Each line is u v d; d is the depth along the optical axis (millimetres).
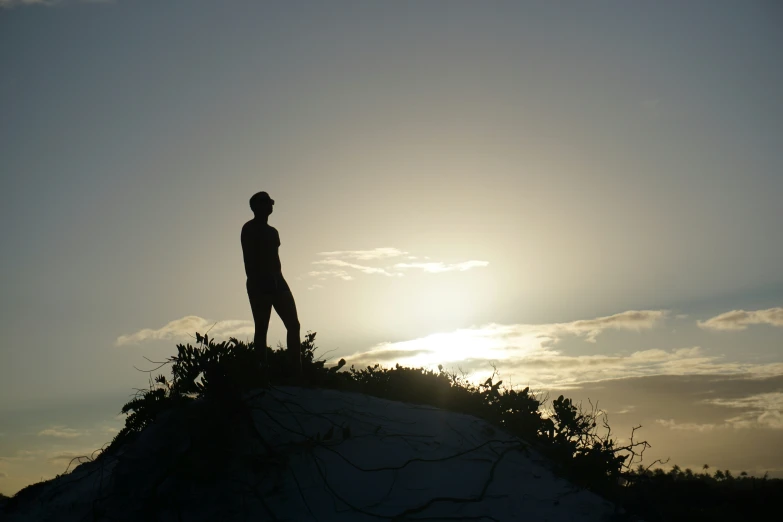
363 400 9055
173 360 8258
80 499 8297
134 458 7809
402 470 7699
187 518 7211
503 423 9672
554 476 8242
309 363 9656
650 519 7734
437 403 10102
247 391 8203
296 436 7977
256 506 7223
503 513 7258
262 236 9148
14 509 8953
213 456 7508
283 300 9133
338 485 7426
